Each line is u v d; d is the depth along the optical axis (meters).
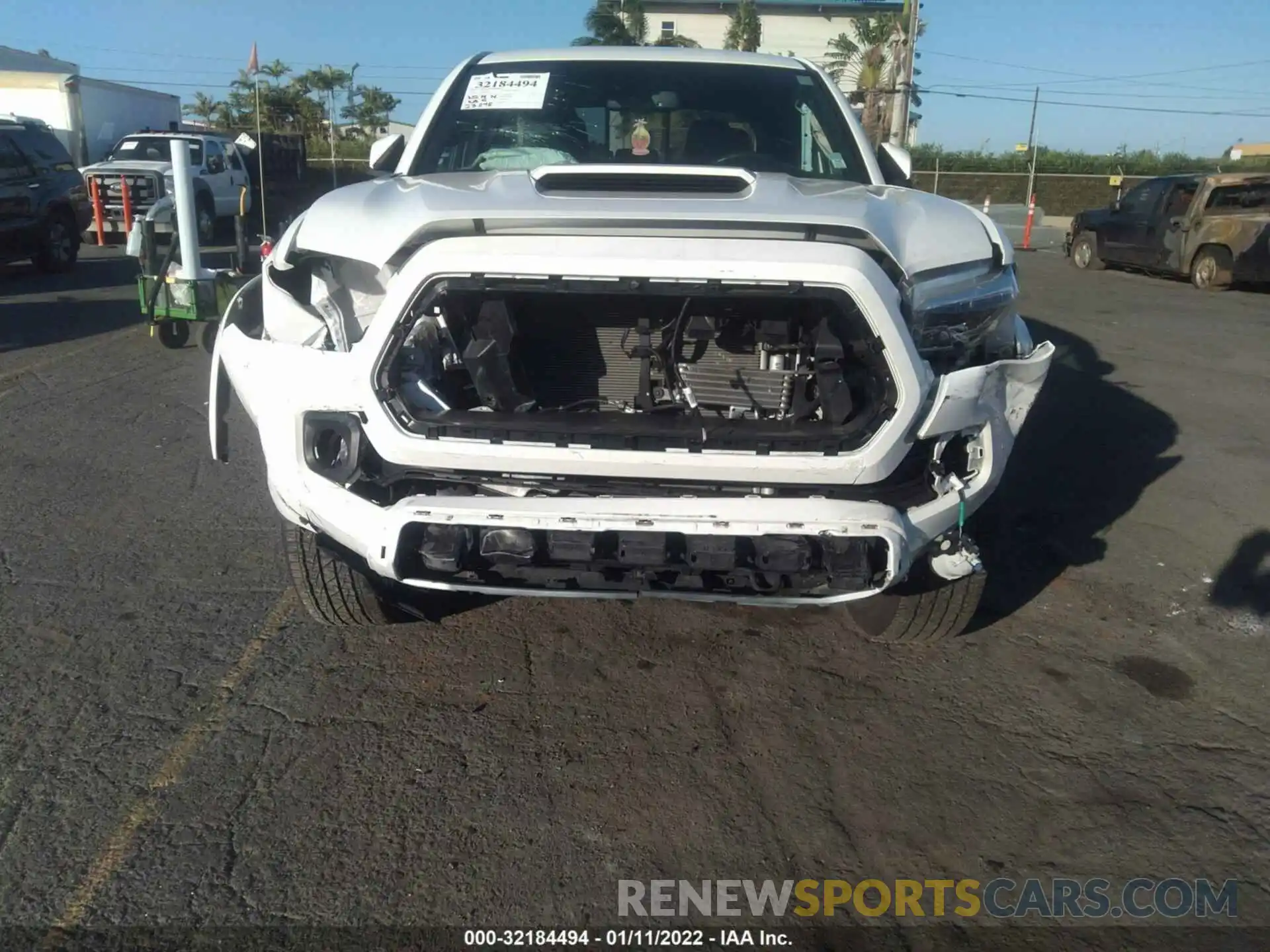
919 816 3.05
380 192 3.50
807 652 3.98
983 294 3.27
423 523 3.02
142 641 3.92
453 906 2.66
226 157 20.23
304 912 2.62
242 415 6.87
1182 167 42.91
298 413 3.14
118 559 4.62
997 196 40.62
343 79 39.78
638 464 2.96
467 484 3.13
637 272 2.88
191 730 3.37
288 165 18.70
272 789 3.09
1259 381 8.71
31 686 3.59
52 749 3.24
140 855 2.80
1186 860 2.88
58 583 4.37
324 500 3.15
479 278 2.92
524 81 4.66
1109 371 9.06
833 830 2.99
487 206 3.04
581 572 3.14
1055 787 3.19
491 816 3.00
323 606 3.73
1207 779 3.24
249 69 9.84
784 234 3.00
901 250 3.11
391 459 3.05
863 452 2.96
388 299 2.97
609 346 3.19
